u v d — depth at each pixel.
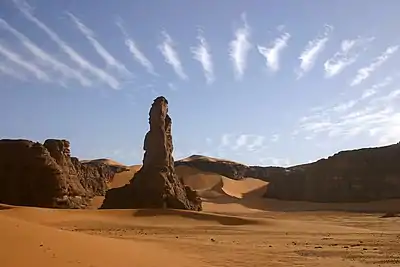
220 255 26.28
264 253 28.28
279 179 173.88
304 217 98.44
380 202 136.12
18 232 18.91
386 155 153.38
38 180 78.12
